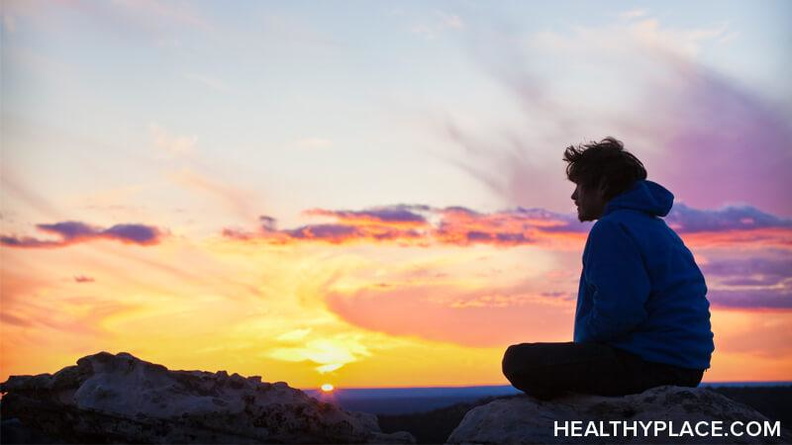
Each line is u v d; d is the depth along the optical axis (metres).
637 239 3.51
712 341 3.66
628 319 3.43
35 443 3.36
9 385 3.56
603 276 3.47
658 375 3.53
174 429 3.35
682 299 3.54
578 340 3.70
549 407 3.57
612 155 3.79
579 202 3.91
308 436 3.59
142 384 3.48
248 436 3.46
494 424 3.54
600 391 3.58
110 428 3.32
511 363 3.66
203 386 3.59
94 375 3.55
